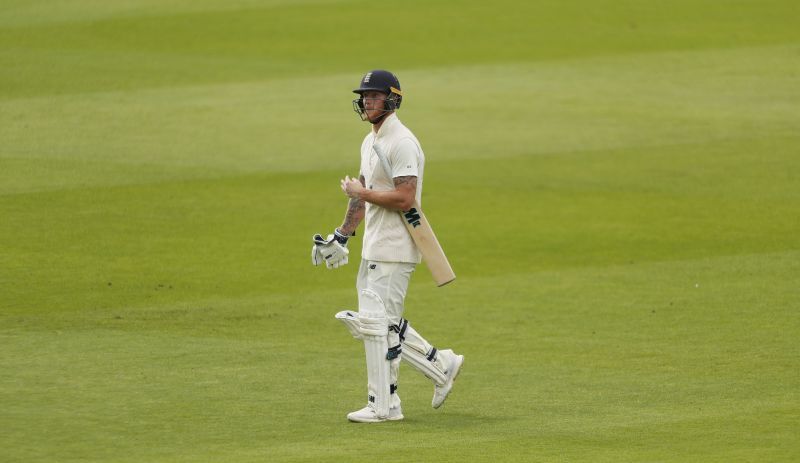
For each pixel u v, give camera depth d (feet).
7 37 219.61
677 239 129.90
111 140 164.66
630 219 137.69
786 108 188.85
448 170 157.28
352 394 79.66
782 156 163.94
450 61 214.90
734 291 110.63
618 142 170.40
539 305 106.83
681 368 87.15
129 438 68.18
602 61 215.92
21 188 142.00
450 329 99.35
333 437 69.15
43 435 68.54
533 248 127.03
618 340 95.50
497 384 83.41
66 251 120.47
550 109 186.91
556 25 238.27
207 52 216.54
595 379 84.43
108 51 213.87
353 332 74.08
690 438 69.05
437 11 246.27
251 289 110.83
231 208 138.62
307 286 112.57
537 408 76.95
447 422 73.41
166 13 240.12
